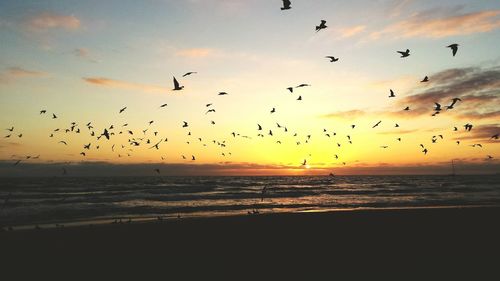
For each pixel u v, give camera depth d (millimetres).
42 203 40125
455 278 12141
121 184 87375
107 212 32844
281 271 12695
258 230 18766
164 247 15414
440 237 17500
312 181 123000
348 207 37969
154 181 111188
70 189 65250
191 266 13109
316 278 12055
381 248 15594
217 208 36562
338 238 17172
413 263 13688
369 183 104062
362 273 12570
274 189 71812
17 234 17625
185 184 90125
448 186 82688
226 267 13031
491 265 13547
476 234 18188
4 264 13055
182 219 22844
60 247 15250
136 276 12078
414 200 45562
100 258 13891
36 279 11742
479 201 43531
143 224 20469
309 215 24094
